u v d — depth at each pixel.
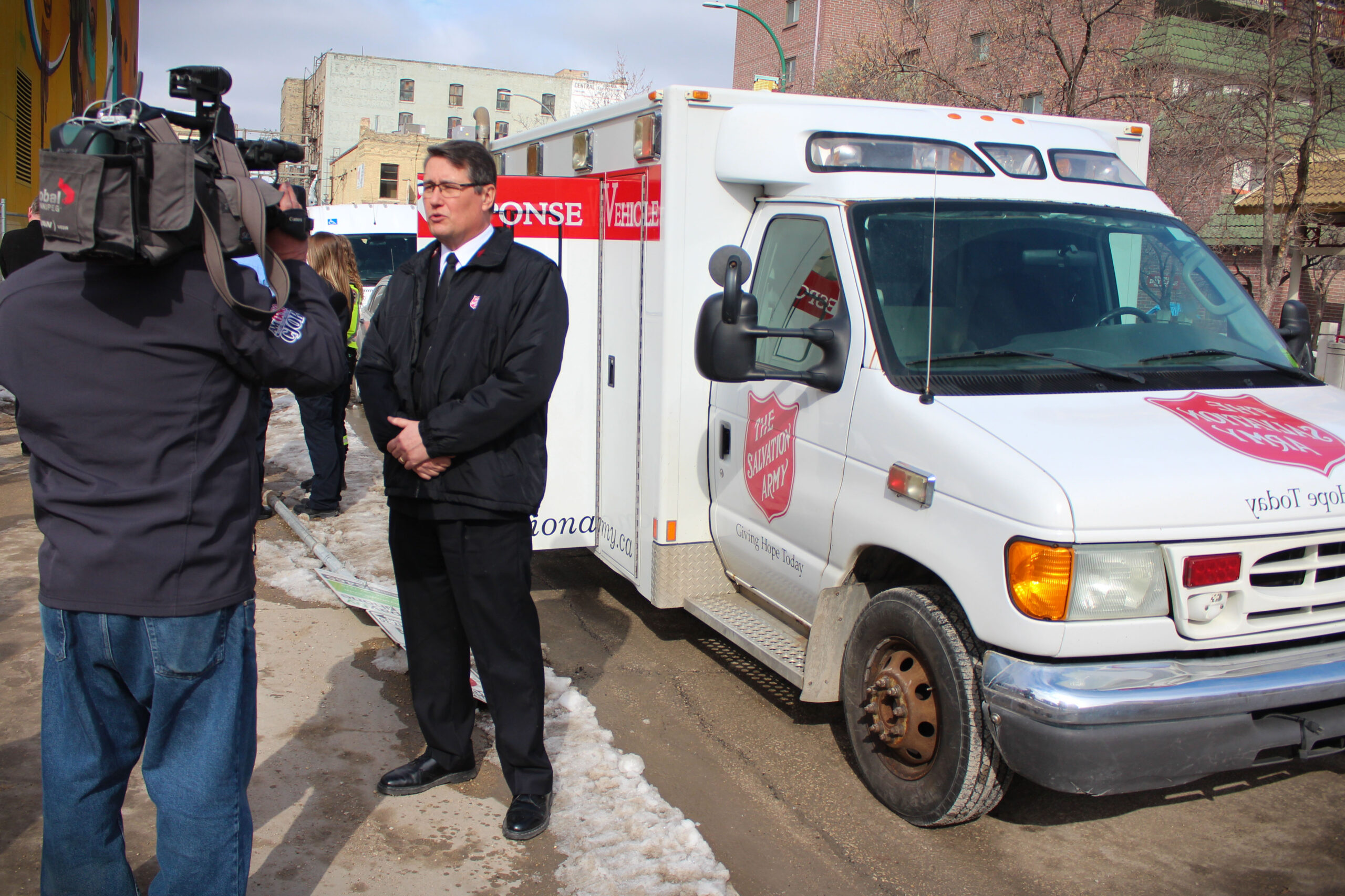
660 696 4.67
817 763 4.10
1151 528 3.02
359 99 67.88
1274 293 14.45
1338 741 3.26
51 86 13.21
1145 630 3.05
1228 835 3.65
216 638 2.34
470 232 3.28
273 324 2.39
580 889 3.13
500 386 3.15
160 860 2.39
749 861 3.39
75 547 2.22
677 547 4.83
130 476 2.23
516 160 6.92
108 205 2.03
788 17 31.70
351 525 7.11
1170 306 4.21
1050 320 3.94
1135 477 3.07
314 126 73.25
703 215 4.68
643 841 3.40
